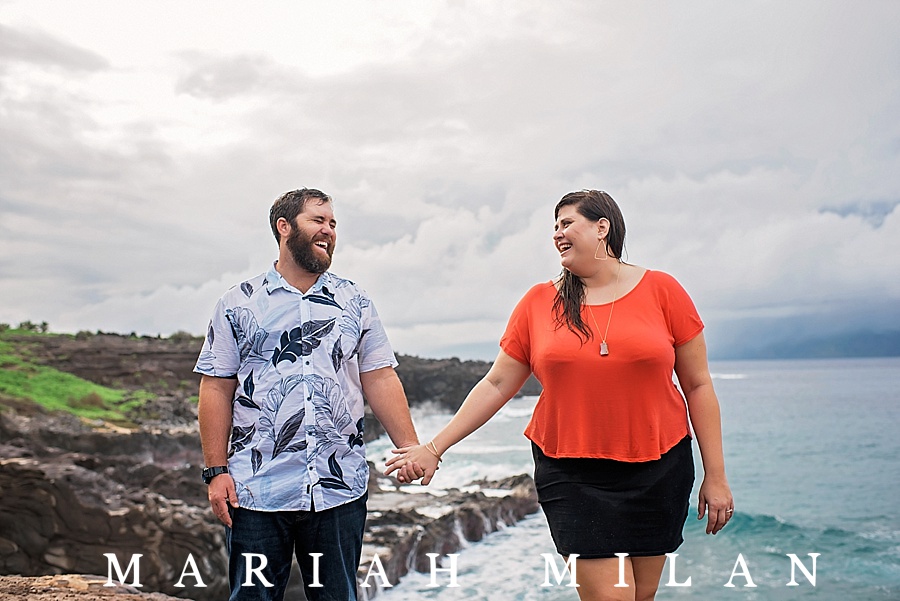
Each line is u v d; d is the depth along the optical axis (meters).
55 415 29.25
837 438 44.34
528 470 29.25
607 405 3.88
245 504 3.76
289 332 3.85
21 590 5.26
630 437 3.88
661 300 3.99
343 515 3.83
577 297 4.01
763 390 78.19
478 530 17.00
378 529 15.16
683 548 18.25
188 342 52.72
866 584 15.74
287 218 3.89
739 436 46.16
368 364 4.09
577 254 3.98
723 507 3.93
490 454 36.16
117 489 14.45
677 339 4.01
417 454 4.10
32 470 13.54
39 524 13.48
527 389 69.44
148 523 13.43
